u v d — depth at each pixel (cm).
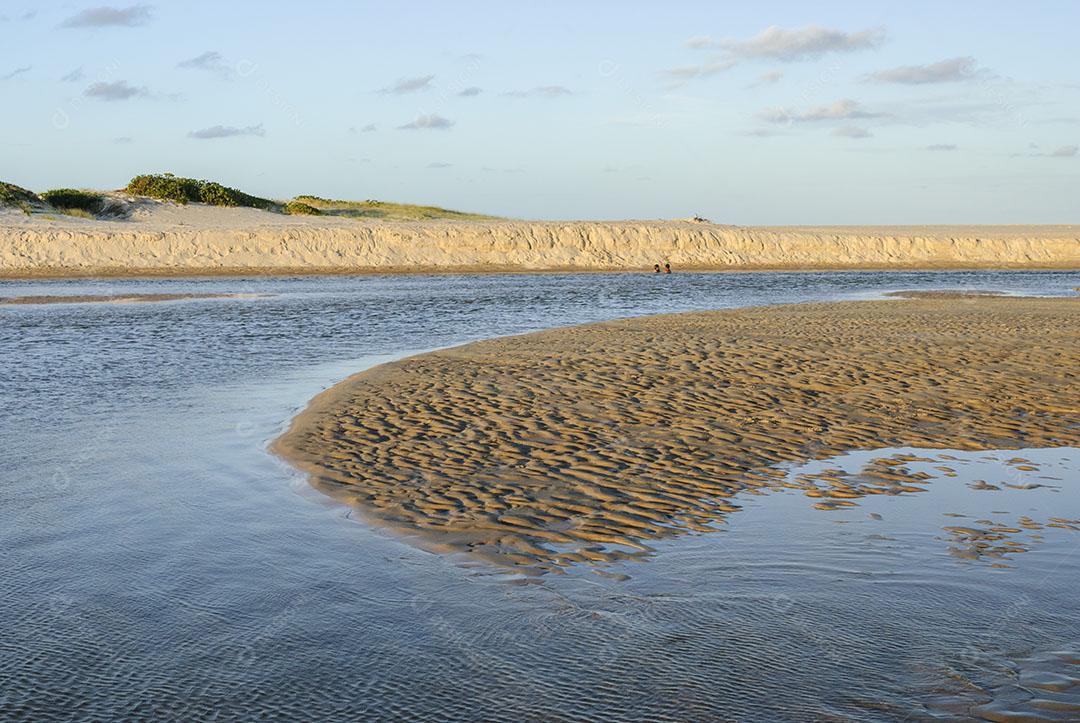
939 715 464
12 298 3519
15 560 697
